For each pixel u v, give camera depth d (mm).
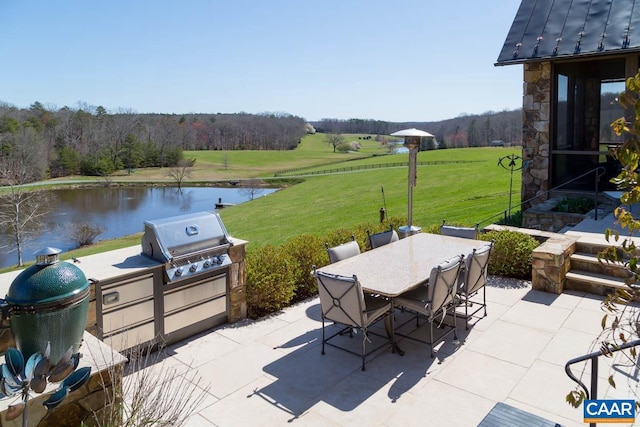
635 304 4777
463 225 7852
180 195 44156
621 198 1716
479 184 24469
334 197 28828
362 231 7340
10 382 2197
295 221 21625
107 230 28734
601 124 8906
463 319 4879
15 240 22938
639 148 1629
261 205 29984
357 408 3324
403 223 8102
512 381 3625
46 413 2469
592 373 2449
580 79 8961
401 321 4961
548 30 8820
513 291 5664
